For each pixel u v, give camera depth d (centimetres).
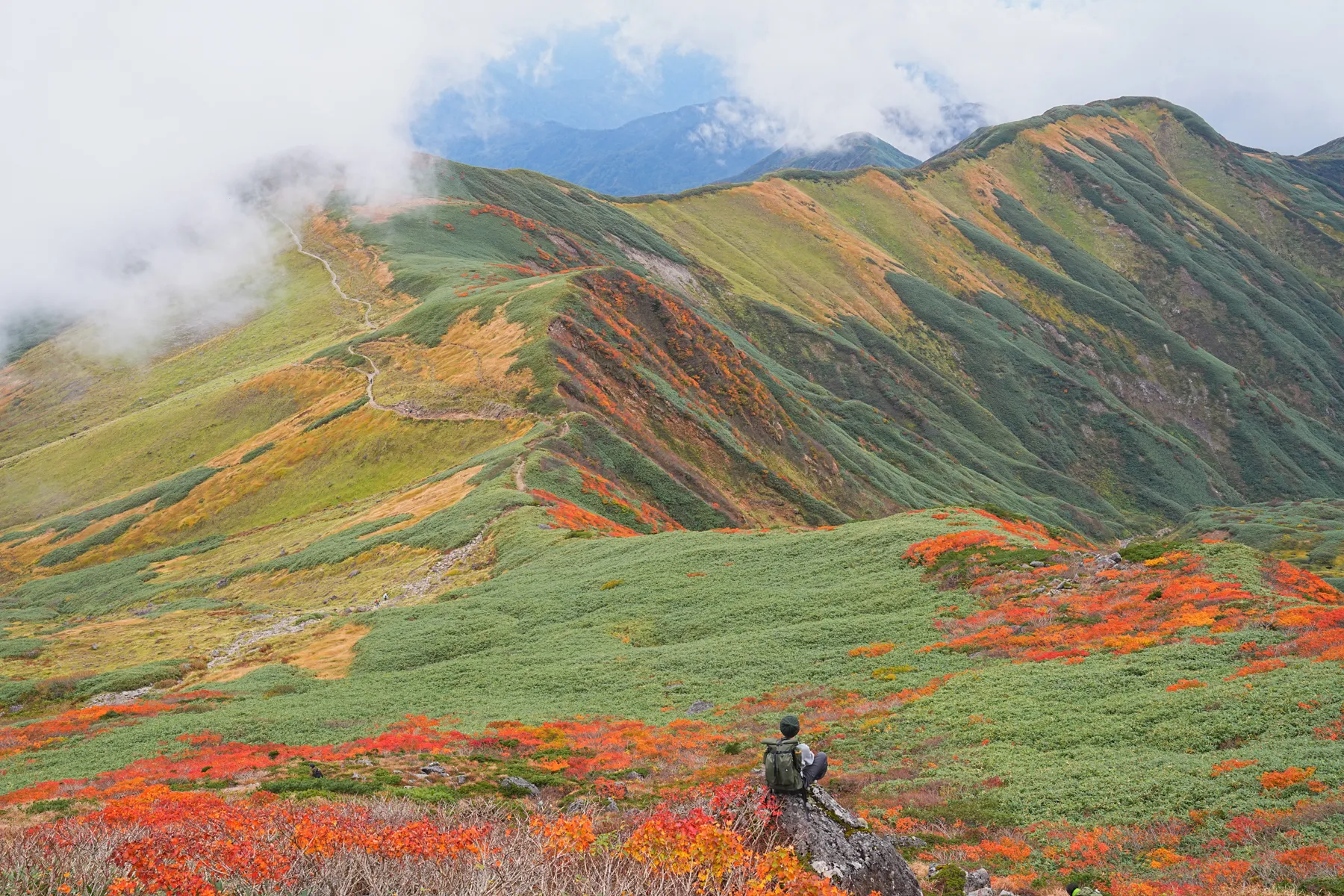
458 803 2175
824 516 12381
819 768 1298
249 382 14112
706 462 12250
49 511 12331
